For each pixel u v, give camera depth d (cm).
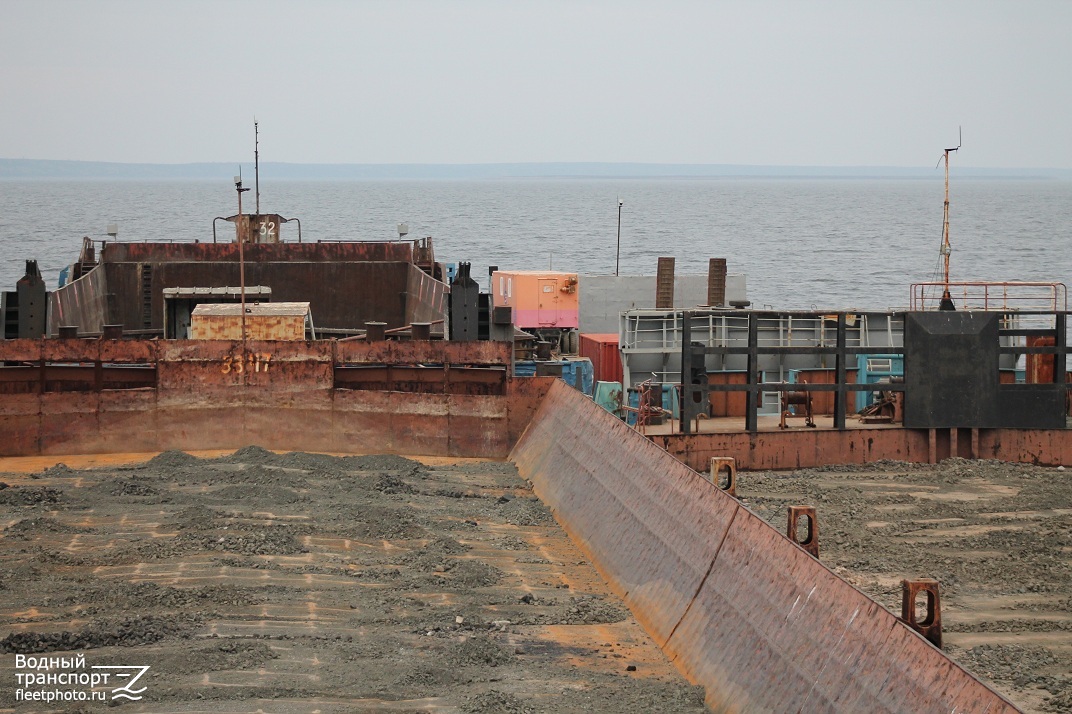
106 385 5834
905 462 6462
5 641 3125
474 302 6144
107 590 3581
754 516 3141
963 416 6512
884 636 2403
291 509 4622
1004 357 7250
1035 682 3612
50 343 5706
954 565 4716
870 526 5281
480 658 3158
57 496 4631
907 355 6462
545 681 3025
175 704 2775
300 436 5866
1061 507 5575
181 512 4475
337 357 5872
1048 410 6550
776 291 19988
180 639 3234
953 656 3819
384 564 4034
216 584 3700
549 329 8544
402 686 2931
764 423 6688
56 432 5700
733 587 3080
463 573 3938
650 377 6844
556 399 5628
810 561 2770
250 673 2991
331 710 2761
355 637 3312
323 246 8938
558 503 4822
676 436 6209
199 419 5834
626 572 3816
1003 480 6088
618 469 4334
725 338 6800
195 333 6353
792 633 2708
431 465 5662
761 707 2661
